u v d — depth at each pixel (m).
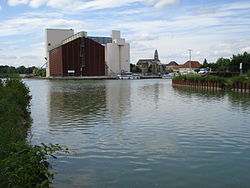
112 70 152.00
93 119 18.45
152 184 8.24
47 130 15.20
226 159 10.30
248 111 21.66
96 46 133.25
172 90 47.38
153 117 19.08
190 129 15.26
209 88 49.75
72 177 8.79
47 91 47.34
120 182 8.40
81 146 12.09
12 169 6.59
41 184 6.35
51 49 154.12
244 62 77.44
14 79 22.34
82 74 131.75
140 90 48.25
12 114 13.05
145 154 10.94
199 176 8.79
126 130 15.07
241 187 8.00
